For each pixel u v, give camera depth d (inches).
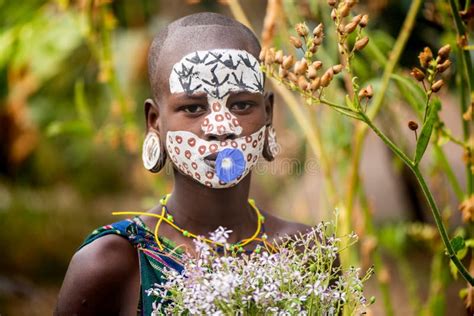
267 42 192.2
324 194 244.7
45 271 405.4
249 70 147.6
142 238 148.3
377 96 212.8
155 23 331.0
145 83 358.3
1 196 426.3
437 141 184.2
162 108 150.2
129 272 147.4
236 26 151.8
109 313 148.6
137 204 455.2
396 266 416.5
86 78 362.6
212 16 152.6
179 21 153.2
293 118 295.1
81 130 234.8
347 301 142.2
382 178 502.6
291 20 206.4
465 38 172.4
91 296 146.3
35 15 306.5
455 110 447.5
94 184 457.4
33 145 385.7
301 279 135.5
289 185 348.8
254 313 133.6
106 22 230.4
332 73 139.7
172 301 143.1
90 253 146.9
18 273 401.1
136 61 326.6
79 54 344.2
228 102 146.3
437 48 255.1
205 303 130.9
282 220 162.9
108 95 334.3
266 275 134.6
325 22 220.1
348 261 203.6
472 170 183.0
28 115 375.2
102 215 445.7
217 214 151.9
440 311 223.6
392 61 197.2
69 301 147.3
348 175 221.9
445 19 201.3
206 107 146.0
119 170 462.3
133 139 237.9
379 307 357.7
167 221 151.4
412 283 249.8
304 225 162.6
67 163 438.3
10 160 409.4
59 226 425.7
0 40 300.7
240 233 154.9
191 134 145.8
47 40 301.3
